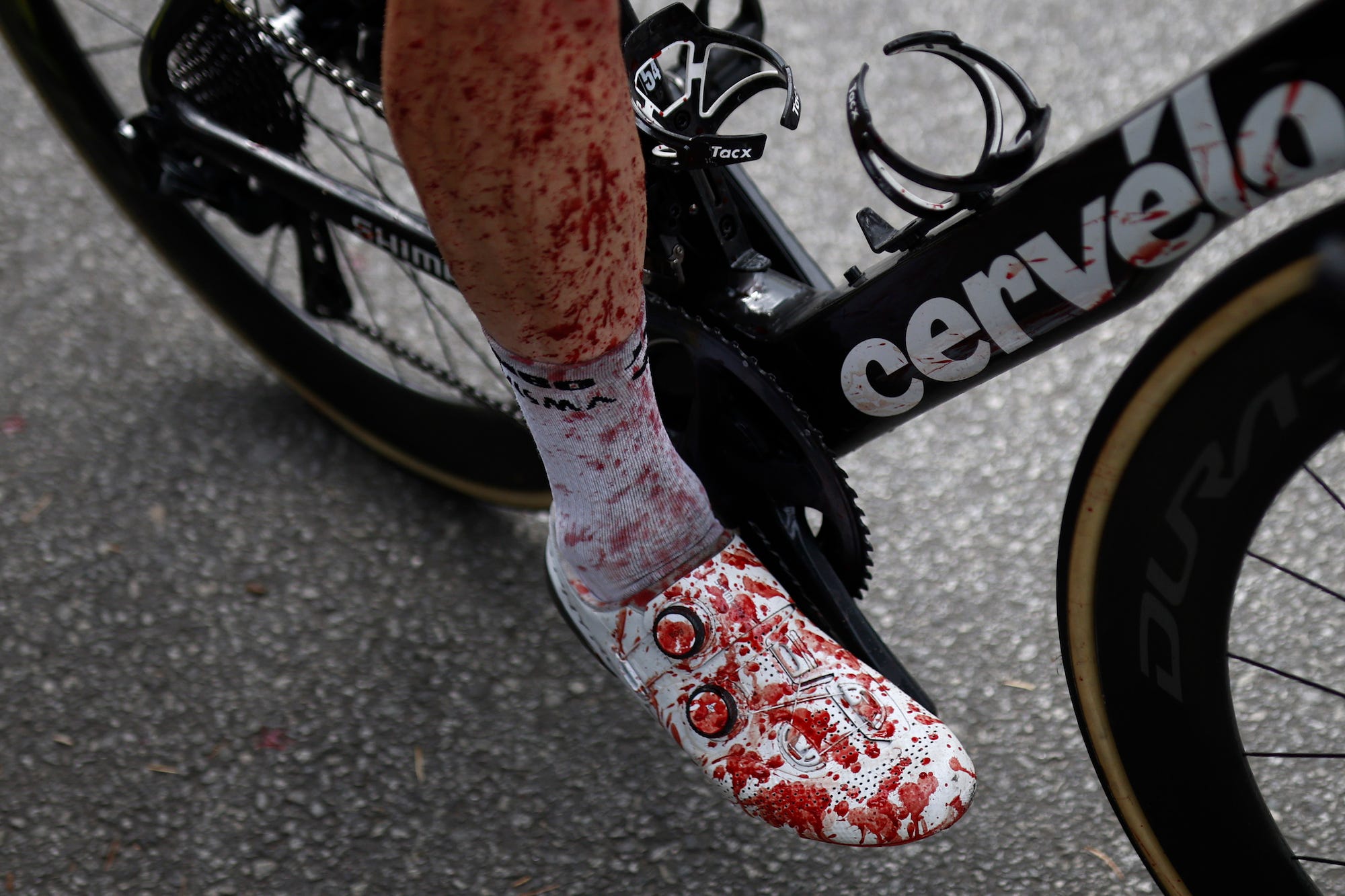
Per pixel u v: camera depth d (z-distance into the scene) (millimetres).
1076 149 1672
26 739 3014
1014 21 4926
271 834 2824
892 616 3189
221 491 3576
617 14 1578
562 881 2729
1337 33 1374
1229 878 2068
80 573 3367
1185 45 4746
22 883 2746
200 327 4070
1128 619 1893
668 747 2959
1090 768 2852
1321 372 1525
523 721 3031
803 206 4320
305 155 3100
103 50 3475
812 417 2176
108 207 4461
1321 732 2865
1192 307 1621
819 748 2057
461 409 3217
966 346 1912
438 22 1489
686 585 2092
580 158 1615
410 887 2727
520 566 3379
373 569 3381
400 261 2764
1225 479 1677
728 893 2689
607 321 1802
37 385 3873
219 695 3100
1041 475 3486
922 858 2719
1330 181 4074
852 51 4875
